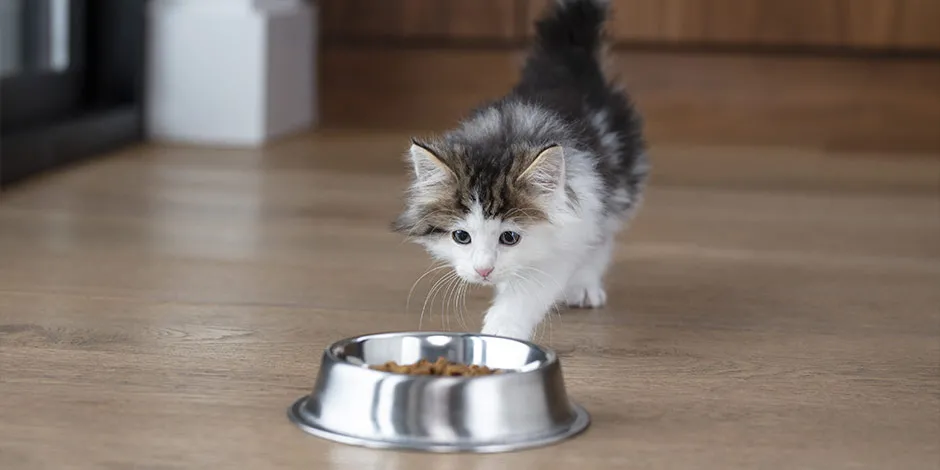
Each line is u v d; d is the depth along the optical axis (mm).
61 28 2262
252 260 1633
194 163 2213
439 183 1359
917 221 1889
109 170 2102
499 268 1349
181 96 2459
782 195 2033
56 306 1453
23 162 1989
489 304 1493
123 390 1263
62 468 1146
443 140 1396
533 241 1352
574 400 1263
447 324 1438
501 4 2648
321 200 1939
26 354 1329
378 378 1180
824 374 1327
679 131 2650
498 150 1364
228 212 1855
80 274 1559
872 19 2561
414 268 1613
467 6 2662
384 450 1167
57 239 1693
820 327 1448
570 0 1553
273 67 2486
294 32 2594
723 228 1831
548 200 1346
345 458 1158
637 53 2627
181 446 1175
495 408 1177
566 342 1395
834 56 2592
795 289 1571
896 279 1614
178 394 1258
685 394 1279
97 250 1653
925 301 1536
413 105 2736
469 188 1345
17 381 1273
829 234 1811
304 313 1457
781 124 2629
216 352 1348
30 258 1610
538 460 1162
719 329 1438
